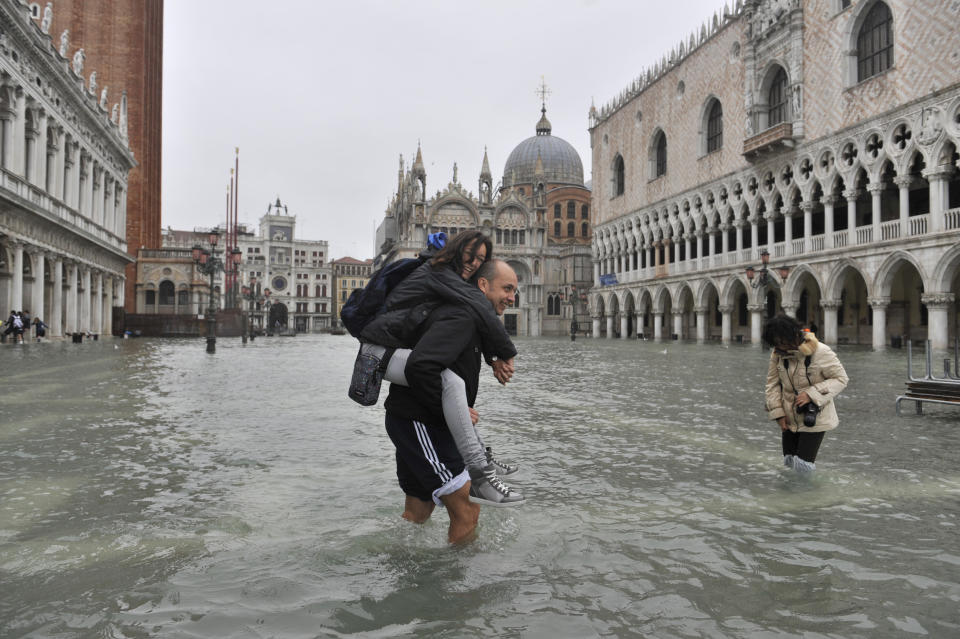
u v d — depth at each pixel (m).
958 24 30.08
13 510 4.55
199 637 2.69
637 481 5.58
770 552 3.80
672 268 58.59
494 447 7.15
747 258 47.47
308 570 3.44
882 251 34.25
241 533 4.05
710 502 4.91
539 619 2.89
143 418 8.88
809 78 40.31
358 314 4.20
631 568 3.53
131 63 64.81
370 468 5.92
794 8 40.88
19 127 31.64
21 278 32.06
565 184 105.38
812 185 40.31
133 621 2.83
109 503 4.74
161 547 3.80
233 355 26.58
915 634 2.77
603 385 14.40
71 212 40.31
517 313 93.31
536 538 4.01
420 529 4.15
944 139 30.66
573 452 6.86
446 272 3.99
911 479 5.68
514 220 93.38
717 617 2.93
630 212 66.88
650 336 69.62
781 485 5.45
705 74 52.66
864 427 8.59
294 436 7.57
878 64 35.75
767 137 42.56
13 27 29.77
